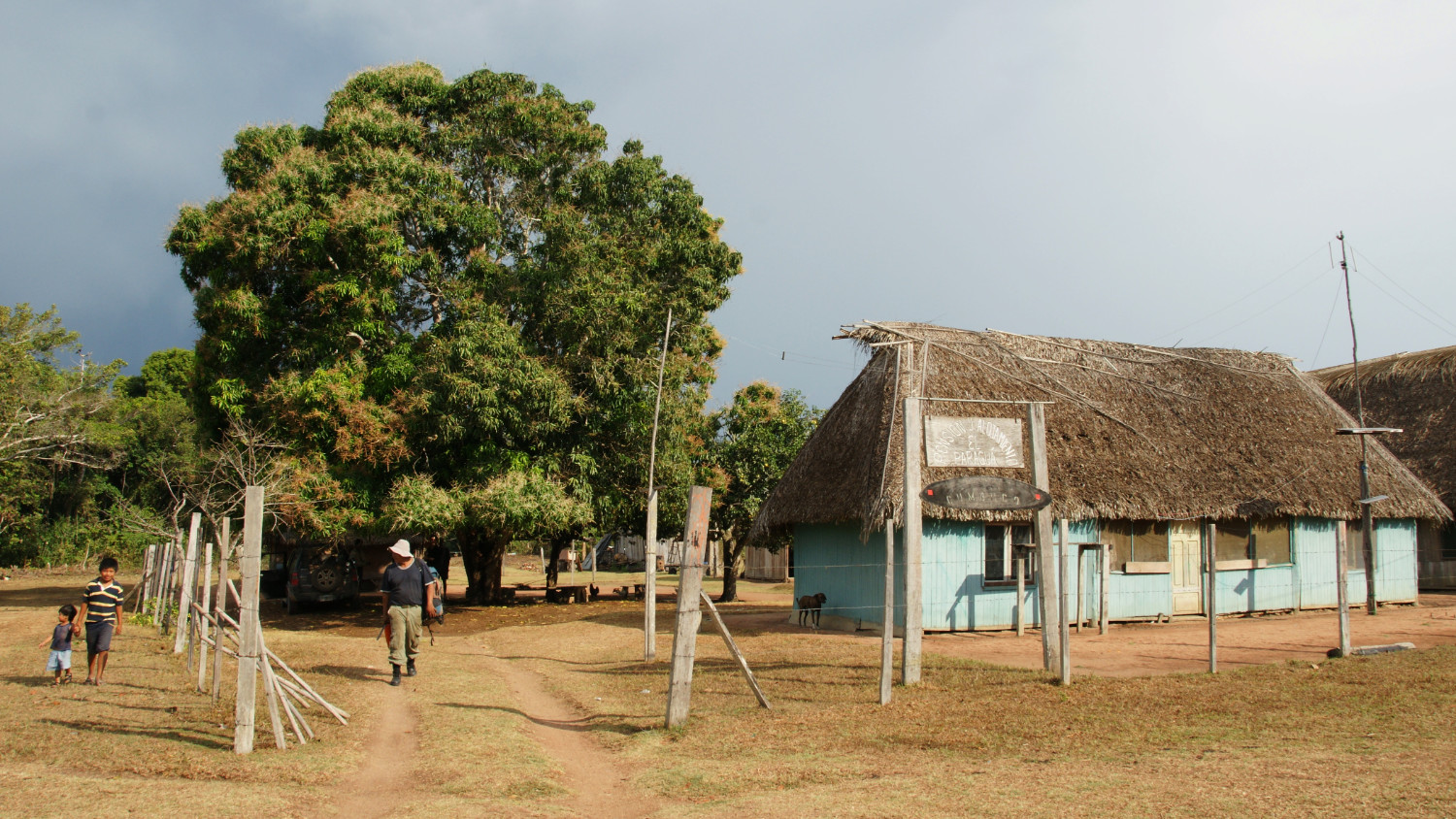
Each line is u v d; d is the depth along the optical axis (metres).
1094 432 17.77
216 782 6.62
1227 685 10.16
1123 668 11.81
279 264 20.45
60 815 5.62
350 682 11.09
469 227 22.22
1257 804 5.70
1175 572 17.81
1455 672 10.46
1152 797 5.96
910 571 10.90
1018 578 16.14
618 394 22.14
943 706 9.42
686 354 25.47
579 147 24.12
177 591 17.06
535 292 22.19
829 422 19.30
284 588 25.38
